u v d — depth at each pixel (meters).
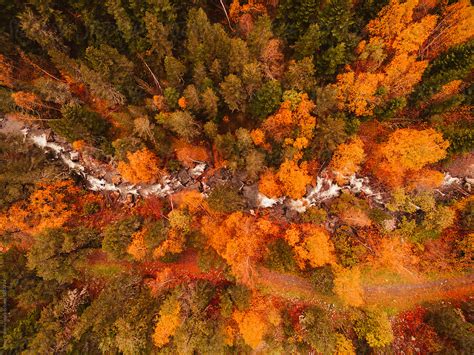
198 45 39.34
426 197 45.72
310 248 42.16
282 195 46.66
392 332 46.16
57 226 46.66
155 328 39.97
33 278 44.59
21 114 47.06
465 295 47.38
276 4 41.62
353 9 42.12
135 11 40.06
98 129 45.81
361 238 47.12
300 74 39.75
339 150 42.56
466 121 45.16
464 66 41.12
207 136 45.88
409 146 42.44
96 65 39.84
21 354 39.62
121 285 44.47
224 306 42.62
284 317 45.12
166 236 43.94
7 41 42.69
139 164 43.03
